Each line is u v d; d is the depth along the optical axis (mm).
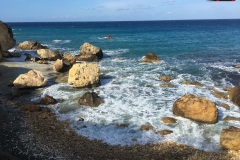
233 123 16328
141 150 13688
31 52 42469
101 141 14531
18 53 39719
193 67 30562
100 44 53969
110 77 26656
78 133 15367
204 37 66500
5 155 11414
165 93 21594
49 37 73438
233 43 52000
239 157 13047
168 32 89500
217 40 58219
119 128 15898
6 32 37156
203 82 24547
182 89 22516
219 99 20109
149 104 19312
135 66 31734
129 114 17703
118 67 31297
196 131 15492
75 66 23266
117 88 23000
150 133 15297
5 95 21188
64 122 16719
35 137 14688
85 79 22797
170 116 17219
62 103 19688
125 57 38281
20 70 28812
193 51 42500
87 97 19469
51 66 31250
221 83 24156
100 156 13070
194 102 16578
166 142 14391
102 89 22734
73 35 80812
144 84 24109
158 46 49000
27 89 22719
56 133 15312
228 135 13992
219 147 13992
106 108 18719
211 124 16203
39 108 18359
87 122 16688
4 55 35500
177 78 25969
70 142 14344
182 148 13875
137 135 15117
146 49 45438
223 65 31391
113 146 14047
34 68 30000
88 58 34750
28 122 16594
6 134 14773
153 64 32688
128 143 14352
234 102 19172
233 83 24125
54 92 22016
